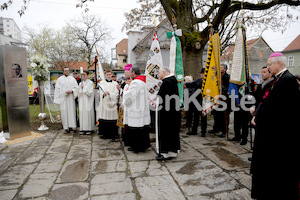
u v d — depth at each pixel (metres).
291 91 1.96
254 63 29.14
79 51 23.62
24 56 4.79
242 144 4.23
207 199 2.35
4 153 3.82
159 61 4.41
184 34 6.63
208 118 7.38
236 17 8.18
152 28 10.81
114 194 2.46
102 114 4.67
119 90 4.87
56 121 6.61
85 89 4.95
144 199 2.36
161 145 3.41
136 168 3.17
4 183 2.72
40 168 3.18
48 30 24.67
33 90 14.41
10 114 4.61
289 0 6.86
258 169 2.13
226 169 3.11
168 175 2.93
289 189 1.97
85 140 4.66
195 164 3.30
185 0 6.82
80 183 2.72
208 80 4.41
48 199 2.36
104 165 3.29
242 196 2.40
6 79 4.49
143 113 3.76
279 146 1.99
